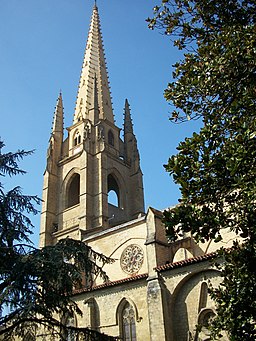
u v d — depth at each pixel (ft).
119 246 141.08
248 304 38.96
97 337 67.62
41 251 64.18
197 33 48.96
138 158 242.78
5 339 64.08
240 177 38.68
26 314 57.82
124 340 97.91
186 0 48.91
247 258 40.27
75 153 231.91
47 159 232.53
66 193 221.25
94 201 201.05
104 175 208.13
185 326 86.84
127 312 100.58
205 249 113.29
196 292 87.86
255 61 41.09
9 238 64.18
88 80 262.26
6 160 70.85
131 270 133.08
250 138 38.63
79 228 190.70
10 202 67.15
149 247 101.91
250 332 38.91
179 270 91.40
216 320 42.34
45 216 212.23
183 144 42.04
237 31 43.55
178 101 46.68
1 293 59.36
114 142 245.24
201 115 46.16
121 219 215.51
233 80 42.80
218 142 41.52
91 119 234.79
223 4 47.29
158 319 88.48
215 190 40.96
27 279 59.98
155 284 93.09
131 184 235.61
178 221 40.81
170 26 49.37
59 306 63.16
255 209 41.55
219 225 41.14
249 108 41.24
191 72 46.24
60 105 259.60
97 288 107.96
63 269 61.87
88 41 288.71
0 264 61.21
